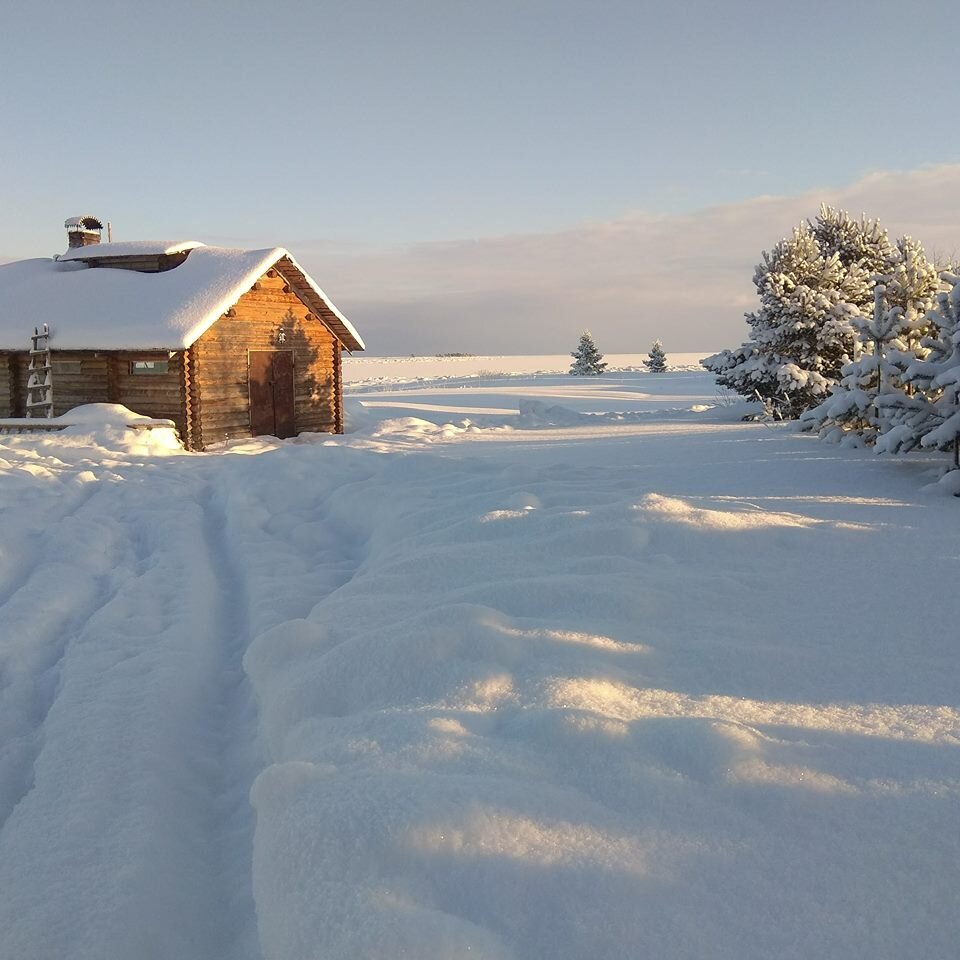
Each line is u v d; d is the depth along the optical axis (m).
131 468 13.19
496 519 6.32
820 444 13.39
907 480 9.27
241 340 20.11
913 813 2.41
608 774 2.69
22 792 3.93
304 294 21.58
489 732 3.13
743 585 4.85
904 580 4.95
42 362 19.27
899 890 2.09
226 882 3.13
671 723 2.93
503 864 2.24
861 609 4.44
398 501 8.17
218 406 19.58
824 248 27.66
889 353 10.20
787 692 3.41
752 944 1.95
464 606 4.15
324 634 4.46
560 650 3.82
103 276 20.83
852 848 2.26
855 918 2.01
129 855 3.22
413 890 2.19
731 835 2.35
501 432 21.84
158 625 5.96
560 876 2.19
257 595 6.31
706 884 2.15
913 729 2.99
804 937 1.96
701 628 4.16
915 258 13.98
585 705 3.24
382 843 2.32
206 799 3.81
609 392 47.03
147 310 18.62
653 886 2.14
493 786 2.54
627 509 6.18
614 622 4.25
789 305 22.95
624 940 1.98
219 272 19.67
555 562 5.38
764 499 7.56
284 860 2.41
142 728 4.30
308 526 8.44
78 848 3.29
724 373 25.30
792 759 2.74
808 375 22.45
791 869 2.19
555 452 14.79
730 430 18.27
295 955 2.10
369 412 27.81
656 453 13.55
